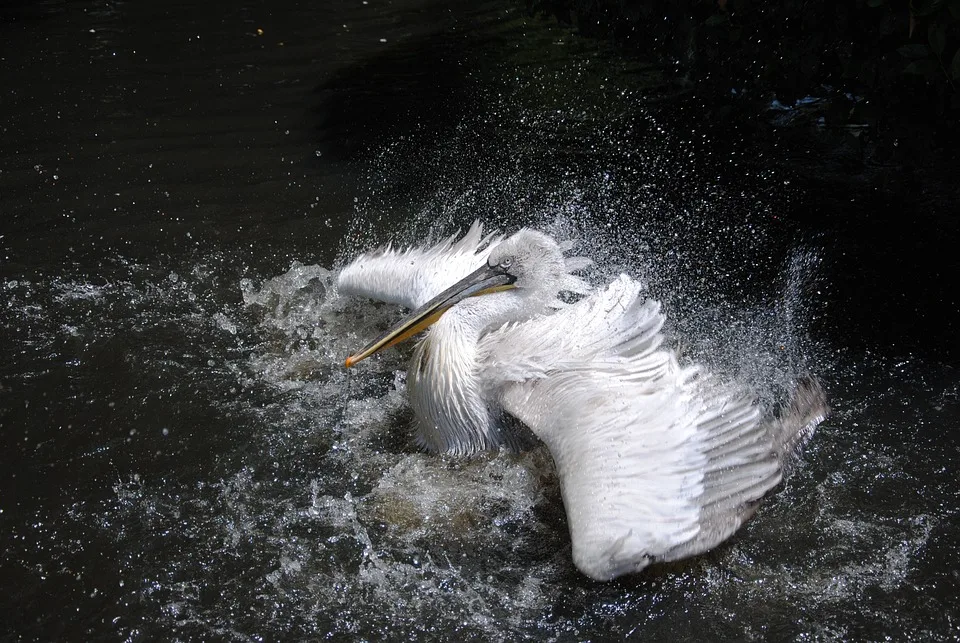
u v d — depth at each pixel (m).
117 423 6.13
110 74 11.18
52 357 6.66
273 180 9.10
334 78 11.32
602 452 4.83
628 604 5.04
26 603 4.88
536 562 5.31
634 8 9.70
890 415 6.30
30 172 9.04
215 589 5.05
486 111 10.53
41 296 7.29
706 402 5.13
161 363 6.69
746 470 5.02
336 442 6.15
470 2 13.70
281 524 5.48
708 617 4.96
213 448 6.00
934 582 5.12
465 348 5.94
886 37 7.73
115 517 5.44
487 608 5.02
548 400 5.40
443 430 5.96
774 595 5.08
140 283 7.55
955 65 6.70
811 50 8.33
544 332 5.87
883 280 7.66
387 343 6.11
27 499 5.51
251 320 7.26
